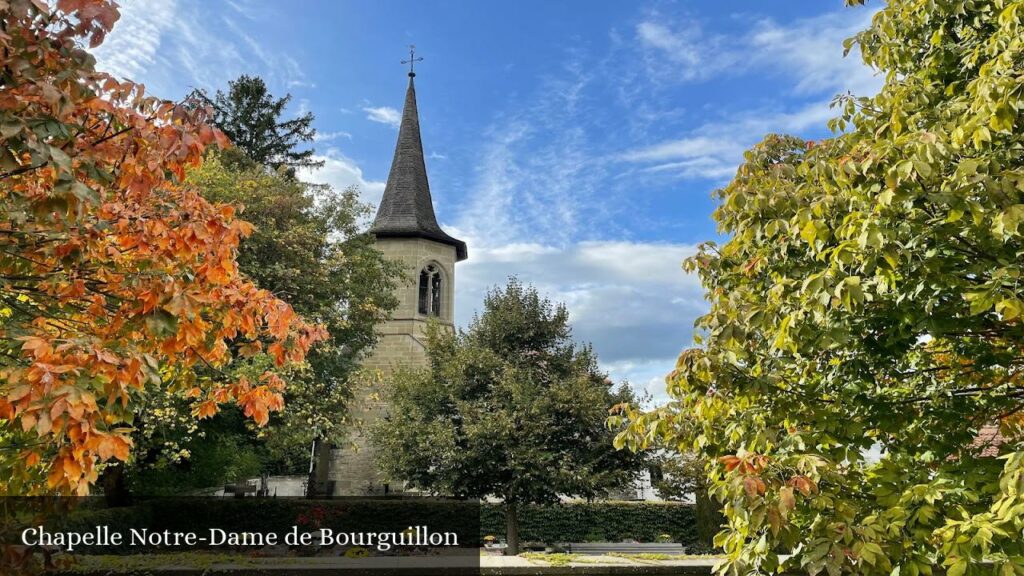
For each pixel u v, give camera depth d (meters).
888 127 5.14
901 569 3.69
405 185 34.72
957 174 3.55
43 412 2.62
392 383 20.00
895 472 4.30
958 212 3.52
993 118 3.73
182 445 16.77
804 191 5.38
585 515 22.34
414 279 32.34
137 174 3.56
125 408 3.36
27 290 4.17
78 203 3.06
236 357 14.24
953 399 5.09
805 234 4.23
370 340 24.06
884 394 5.45
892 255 3.65
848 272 4.23
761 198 5.40
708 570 7.50
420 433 17.03
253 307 4.48
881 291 3.94
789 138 7.26
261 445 20.11
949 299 4.19
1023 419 5.25
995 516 3.35
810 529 4.12
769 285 5.82
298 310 18.73
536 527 22.11
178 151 3.52
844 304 3.79
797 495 3.95
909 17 6.05
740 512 3.79
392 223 33.28
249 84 33.53
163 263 4.20
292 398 17.80
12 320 4.09
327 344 18.50
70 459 2.90
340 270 22.50
